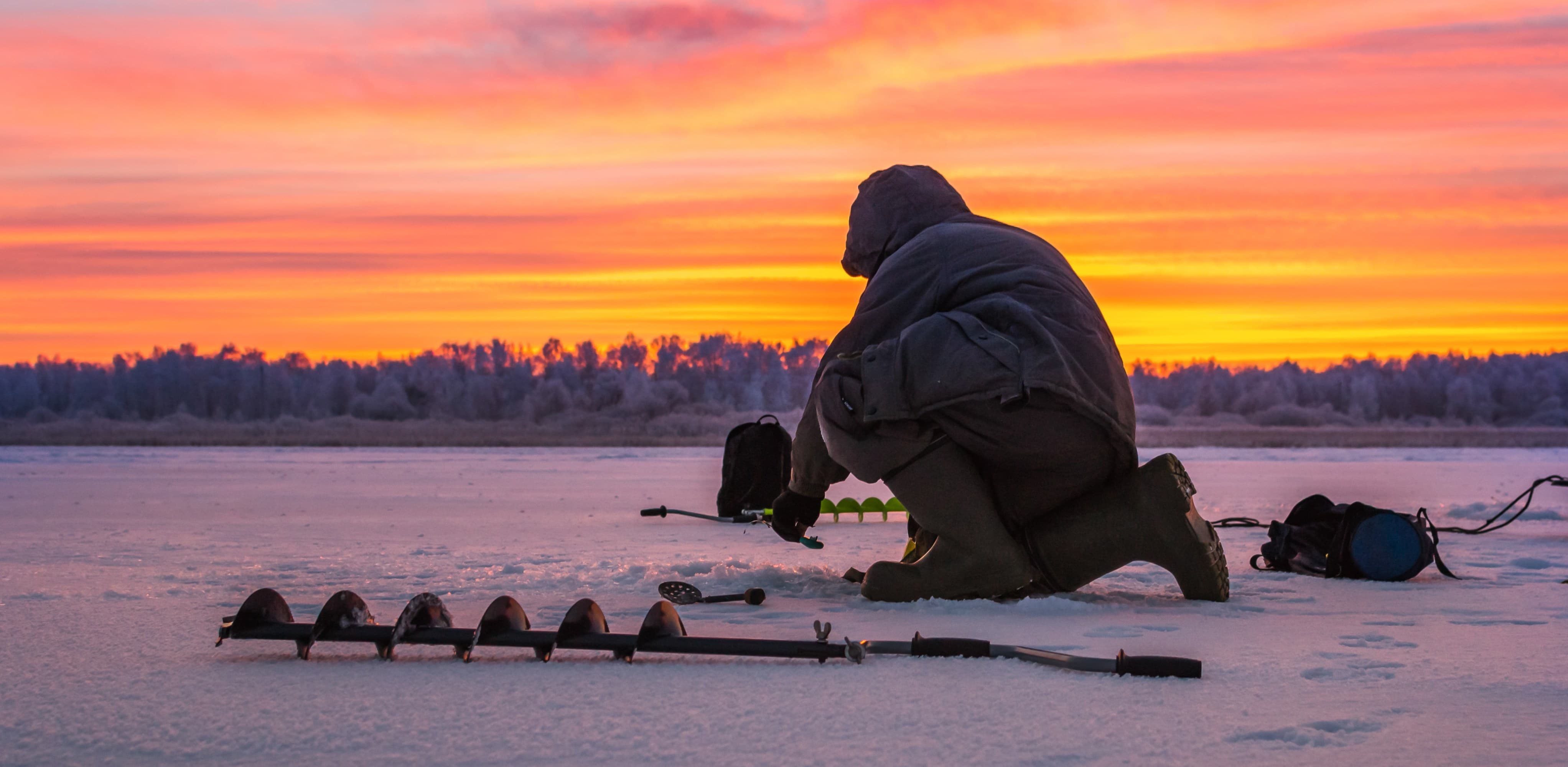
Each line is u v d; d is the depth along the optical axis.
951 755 2.97
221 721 3.29
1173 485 6.04
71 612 5.47
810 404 6.62
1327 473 25.53
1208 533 6.12
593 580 6.82
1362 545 7.17
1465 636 4.91
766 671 4.00
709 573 7.09
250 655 4.33
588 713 3.39
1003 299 6.18
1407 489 19.09
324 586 6.54
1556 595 6.41
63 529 10.87
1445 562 8.24
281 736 3.14
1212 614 5.63
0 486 19.58
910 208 7.23
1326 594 6.47
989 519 5.97
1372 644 4.70
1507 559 8.43
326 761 2.92
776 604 5.92
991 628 5.08
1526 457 38.41
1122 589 6.69
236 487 19.38
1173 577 7.12
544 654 4.16
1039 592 6.29
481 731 3.20
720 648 4.12
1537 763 2.91
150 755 2.99
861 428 6.03
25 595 6.08
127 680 3.85
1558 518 12.59
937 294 6.46
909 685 3.78
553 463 31.30
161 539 9.70
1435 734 3.18
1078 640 4.77
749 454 12.20
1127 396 6.15
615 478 22.75
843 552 8.99
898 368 6.00
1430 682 3.88
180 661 4.20
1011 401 5.79
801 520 6.85
